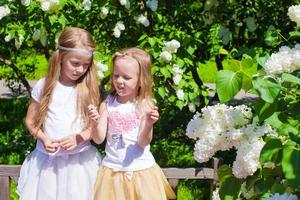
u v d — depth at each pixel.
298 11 2.41
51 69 3.39
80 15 5.20
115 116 3.26
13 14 5.12
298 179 1.92
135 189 3.21
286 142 2.06
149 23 5.42
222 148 2.30
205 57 5.89
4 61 6.70
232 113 2.26
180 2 5.71
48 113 3.39
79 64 3.33
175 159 6.11
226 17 5.83
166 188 3.31
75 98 3.40
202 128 2.34
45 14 4.96
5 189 3.43
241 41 5.98
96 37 5.46
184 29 5.66
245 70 2.11
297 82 2.04
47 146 3.34
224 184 2.36
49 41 5.06
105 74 5.02
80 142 3.35
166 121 6.64
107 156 3.28
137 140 3.23
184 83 4.94
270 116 2.15
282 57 2.12
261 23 5.84
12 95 9.09
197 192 5.08
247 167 2.17
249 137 2.21
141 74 3.22
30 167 3.44
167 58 4.77
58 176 3.39
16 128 7.50
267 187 2.24
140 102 3.26
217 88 2.05
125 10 5.36
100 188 3.25
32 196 3.40
